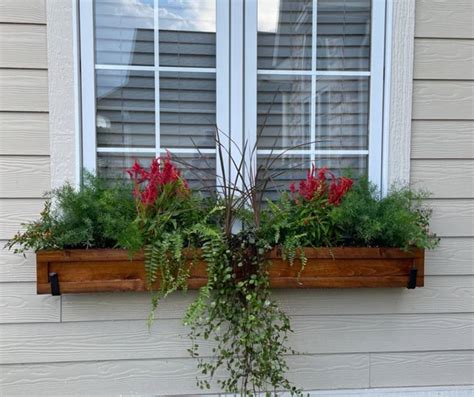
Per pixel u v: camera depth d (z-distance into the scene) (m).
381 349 1.55
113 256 1.33
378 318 1.55
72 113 1.44
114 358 1.48
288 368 1.43
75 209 1.34
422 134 1.54
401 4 1.51
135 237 1.30
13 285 1.44
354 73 1.57
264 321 1.38
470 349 1.58
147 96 1.53
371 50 1.54
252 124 1.53
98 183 1.42
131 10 1.50
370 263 1.40
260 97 1.56
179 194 1.38
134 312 1.48
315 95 1.58
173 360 1.49
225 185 1.41
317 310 1.53
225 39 1.50
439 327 1.57
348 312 1.54
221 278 1.32
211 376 1.46
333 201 1.41
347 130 1.58
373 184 1.53
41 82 1.43
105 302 1.47
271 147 1.57
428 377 1.57
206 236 1.33
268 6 1.54
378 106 1.54
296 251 1.36
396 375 1.56
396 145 1.53
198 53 1.53
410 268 1.41
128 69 1.51
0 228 1.43
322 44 1.57
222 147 1.52
